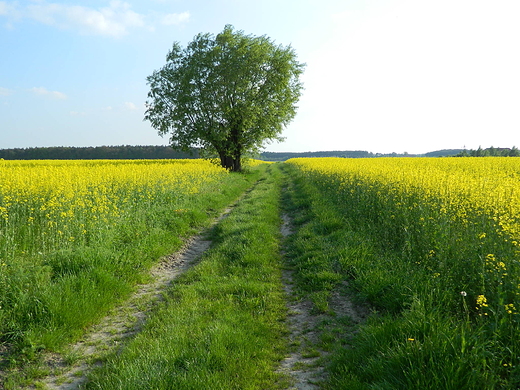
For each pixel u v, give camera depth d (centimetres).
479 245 555
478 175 1349
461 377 318
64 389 383
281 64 3073
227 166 3281
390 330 415
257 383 379
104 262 680
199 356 405
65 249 699
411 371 334
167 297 612
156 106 3186
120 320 544
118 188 1391
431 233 667
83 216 904
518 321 375
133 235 880
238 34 3078
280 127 3219
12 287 525
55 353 451
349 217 1058
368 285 577
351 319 520
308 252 798
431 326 384
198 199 1476
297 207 1425
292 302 596
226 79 2920
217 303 570
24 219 902
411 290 502
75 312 514
